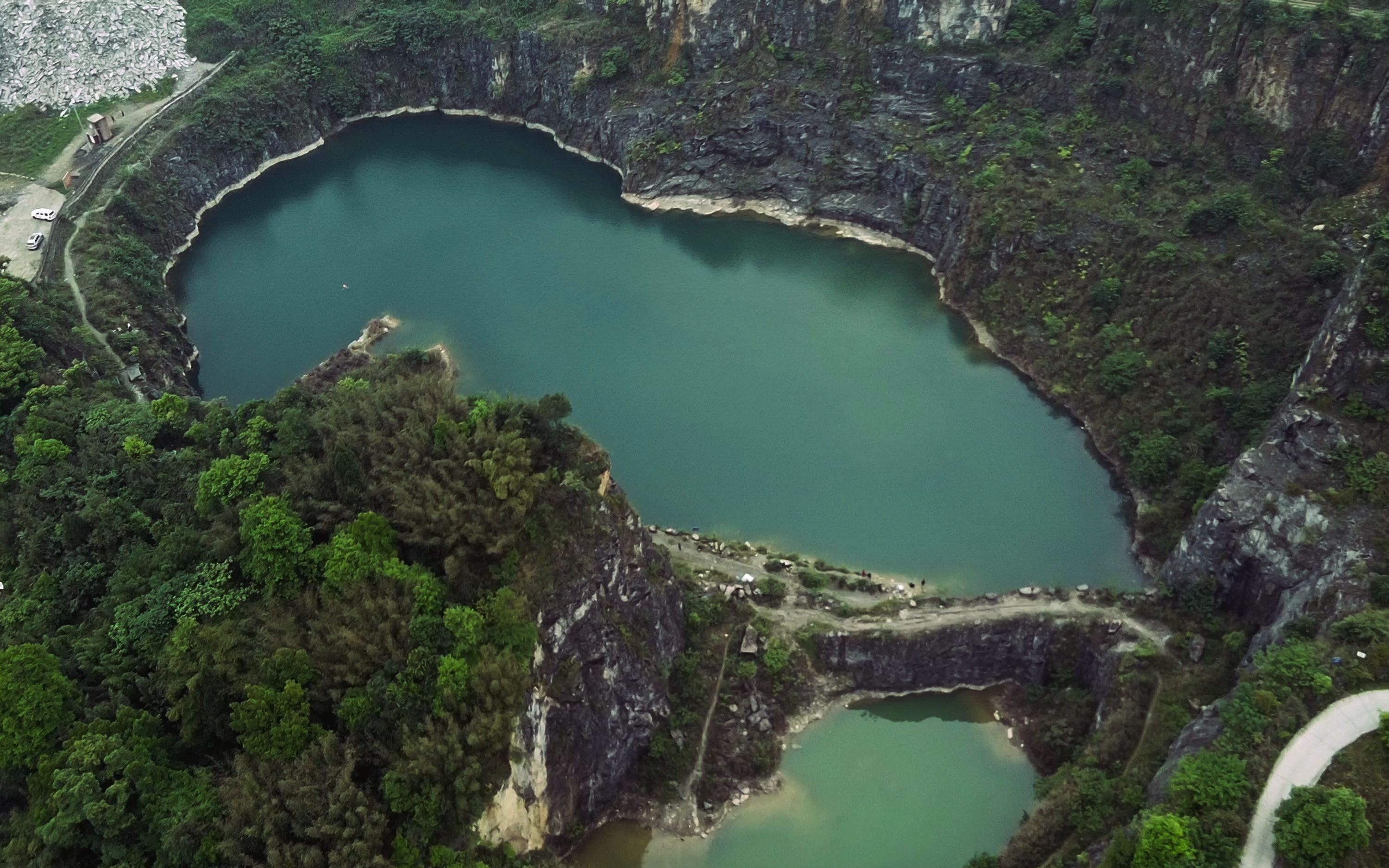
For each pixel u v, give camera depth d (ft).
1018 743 282.56
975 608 300.40
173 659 210.38
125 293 435.94
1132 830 213.25
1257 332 350.23
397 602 222.07
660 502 360.07
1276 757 213.25
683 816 264.52
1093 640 287.69
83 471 279.69
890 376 417.90
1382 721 210.38
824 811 268.41
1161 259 383.04
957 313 444.14
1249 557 281.33
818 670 294.46
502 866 207.92
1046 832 242.78
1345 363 286.05
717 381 419.13
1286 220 375.04
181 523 254.88
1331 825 191.83
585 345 443.73
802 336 444.14
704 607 300.61
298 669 207.51
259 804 191.11
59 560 256.52
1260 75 390.83
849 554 336.29
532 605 235.81
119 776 191.31
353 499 243.81
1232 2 402.93
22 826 190.08
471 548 236.02
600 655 253.44
